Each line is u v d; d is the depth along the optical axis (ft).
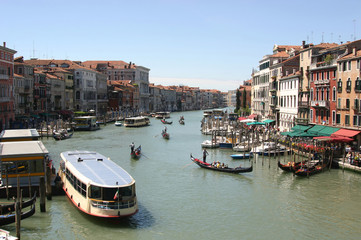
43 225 69.10
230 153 153.48
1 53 190.29
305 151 134.31
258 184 100.99
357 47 137.08
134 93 458.09
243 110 345.31
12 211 68.23
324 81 147.23
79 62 416.05
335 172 112.68
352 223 73.46
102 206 67.97
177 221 73.46
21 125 201.46
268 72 232.12
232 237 66.59
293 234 68.23
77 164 82.33
